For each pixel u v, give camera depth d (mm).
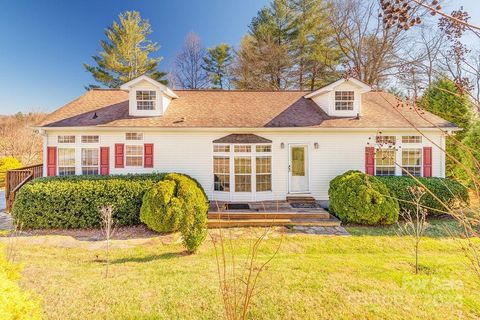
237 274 5375
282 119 12547
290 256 6785
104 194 9453
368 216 9109
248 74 28047
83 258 6684
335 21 24344
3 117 34844
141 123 11852
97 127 11469
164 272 5566
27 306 2723
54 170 11750
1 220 10562
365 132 12258
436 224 9273
